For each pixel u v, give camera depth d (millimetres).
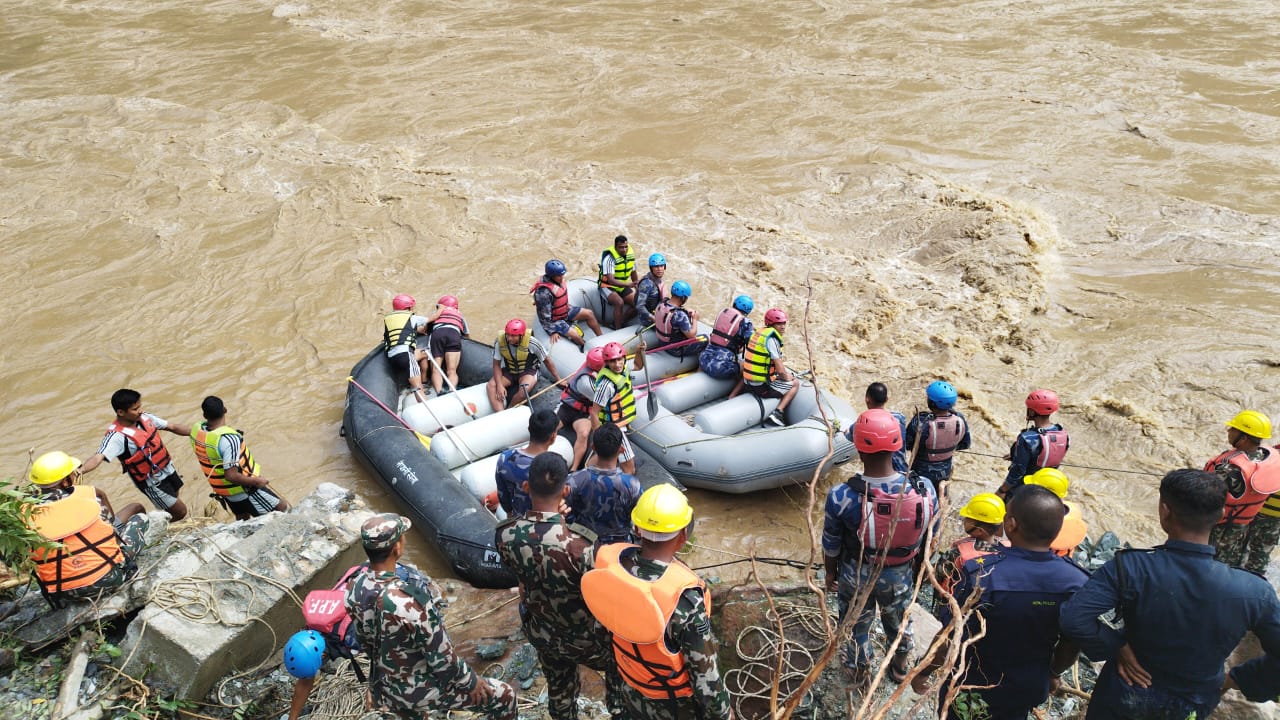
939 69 18938
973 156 15039
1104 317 10547
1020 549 3467
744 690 4211
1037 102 17047
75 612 4844
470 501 7008
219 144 16297
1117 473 8094
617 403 6902
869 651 4293
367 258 12414
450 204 13984
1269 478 5316
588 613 3648
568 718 4148
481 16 23641
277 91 18844
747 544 7270
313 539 5184
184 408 9297
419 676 3721
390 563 3688
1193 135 15375
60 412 9234
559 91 18484
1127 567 3148
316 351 10344
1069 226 12742
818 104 17406
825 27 21922
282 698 4590
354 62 20453
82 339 10531
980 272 11523
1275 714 3912
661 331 9141
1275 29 20203
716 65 19672
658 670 3168
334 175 15008
